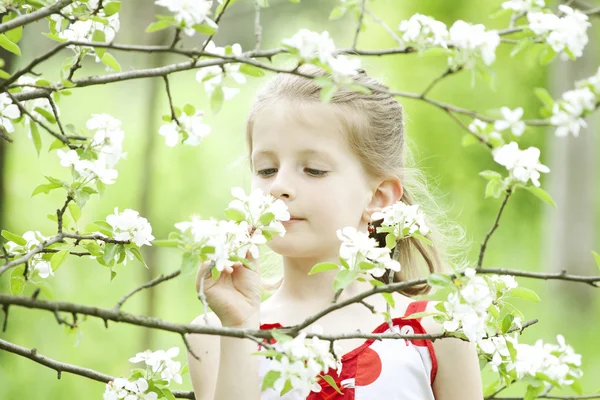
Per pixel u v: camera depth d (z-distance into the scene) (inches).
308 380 91.4
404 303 139.3
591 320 577.6
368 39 668.7
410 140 182.5
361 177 137.6
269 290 165.8
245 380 115.9
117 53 616.4
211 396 133.0
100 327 402.3
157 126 503.2
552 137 702.5
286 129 132.3
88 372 120.9
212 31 95.1
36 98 110.9
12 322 382.6
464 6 649.6
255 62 94.2
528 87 676.7
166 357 120.6
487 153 656.4
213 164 557.0
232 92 103.3
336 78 91.0
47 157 507.5
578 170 681.0
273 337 90.0
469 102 668.1
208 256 94.1
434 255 157.0
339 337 94.4
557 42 103.7
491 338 113.1
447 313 103.3
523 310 562.6
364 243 97.3
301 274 136.3
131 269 452.8
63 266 435.2
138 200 466.6
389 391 127.6
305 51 91.8
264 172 135.1
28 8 118.0
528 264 649.6
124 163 518.6
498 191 96.3
